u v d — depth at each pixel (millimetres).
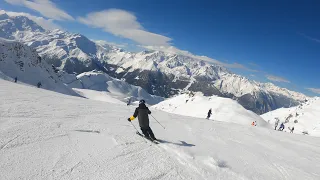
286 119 96438
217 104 72375
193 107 75500
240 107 69438
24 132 8039
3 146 6793
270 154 11797
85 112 13523
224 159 9320
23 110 10812
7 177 5461
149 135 10234
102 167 6730
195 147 10219
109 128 10734
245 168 8820
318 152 14703
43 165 6258
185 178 7008
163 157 8297
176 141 10773
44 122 9609
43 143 7547
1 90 15234
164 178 6762
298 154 12992
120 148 8414
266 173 8781
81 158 7051
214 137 13539
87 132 9539
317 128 76438
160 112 21891
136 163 7395
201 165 8125
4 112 9836
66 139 8289
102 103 20672
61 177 5883
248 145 13102
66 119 10875
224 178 7535
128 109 18500
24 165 6078
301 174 9414
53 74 167375
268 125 62594
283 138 18094
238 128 19594
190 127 15539
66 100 17359
